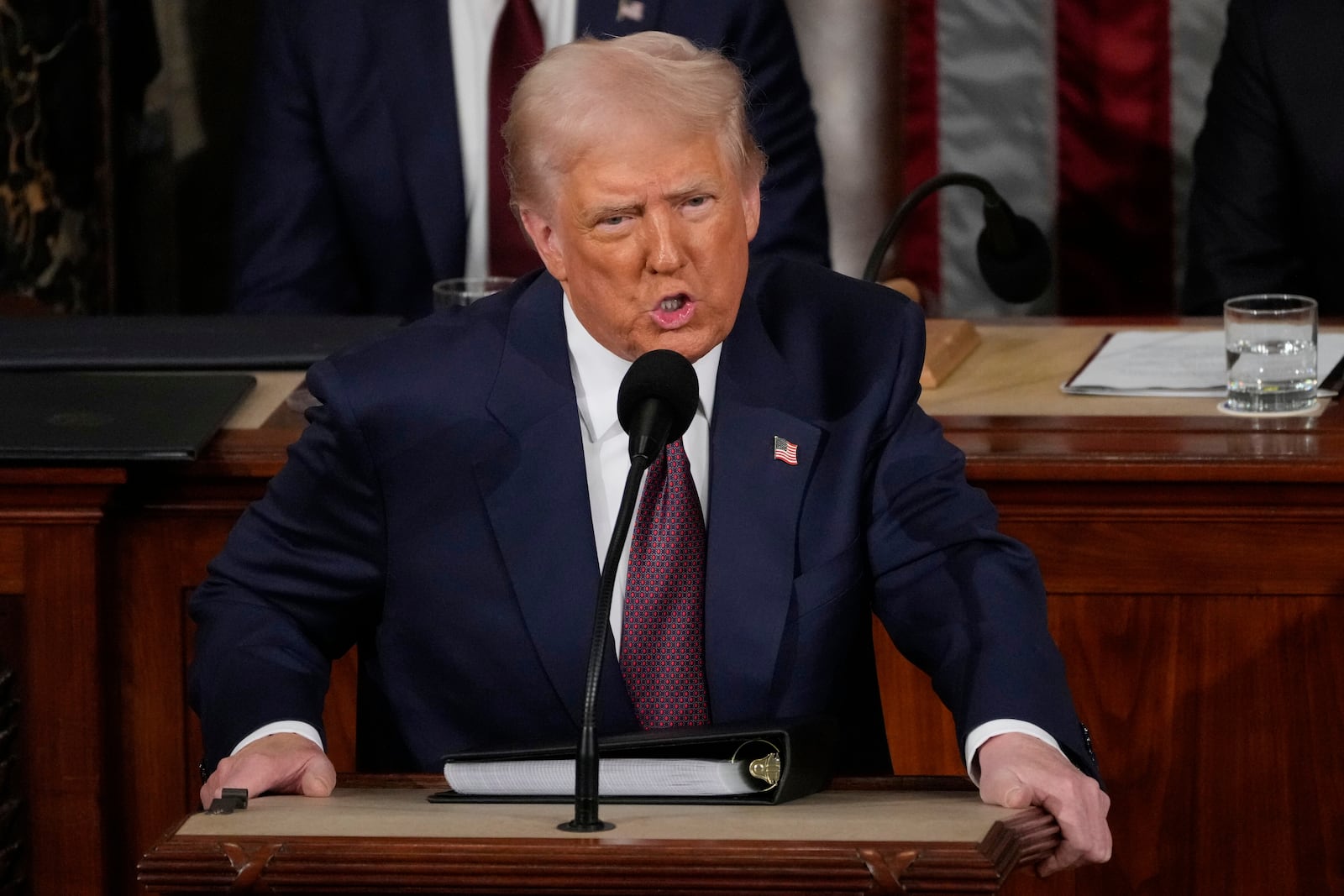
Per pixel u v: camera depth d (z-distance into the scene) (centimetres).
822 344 712
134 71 1723
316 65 1425
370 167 1418
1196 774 863
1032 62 1658
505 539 681
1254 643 852
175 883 477
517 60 1390
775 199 1402
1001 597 650
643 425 573
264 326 1131
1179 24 1648
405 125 1411
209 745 661
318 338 1088
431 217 1405
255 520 723
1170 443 856
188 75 1731
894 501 682
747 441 681
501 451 687
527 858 471
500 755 569
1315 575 840
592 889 469
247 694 662
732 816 517
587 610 673
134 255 1750
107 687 884
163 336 1098
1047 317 1180
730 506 673
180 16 1722
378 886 473
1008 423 906
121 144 1727
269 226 1438
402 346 711
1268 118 1420
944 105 1664
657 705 670
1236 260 1423
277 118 1443
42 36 1600
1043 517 854
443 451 691
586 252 619
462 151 1420
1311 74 1406
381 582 709
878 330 707
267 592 707
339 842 480
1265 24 1423
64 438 857
